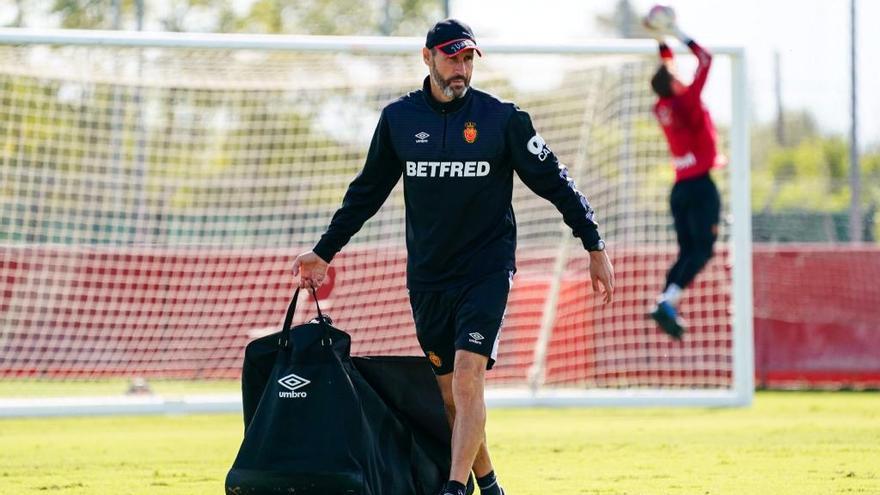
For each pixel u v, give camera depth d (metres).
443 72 17.88
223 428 37.56
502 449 29.42
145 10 113.88
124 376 48.66
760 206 78.31
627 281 50.41
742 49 42.69
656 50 41.69
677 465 25.80
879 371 53.34
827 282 53.94
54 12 109.75
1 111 47.62
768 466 25.38
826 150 101.00
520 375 49.91
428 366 18.98
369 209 19.22
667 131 38.62
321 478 17.09
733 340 43.25
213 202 55.00
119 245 51.97
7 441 32.91
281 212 52.91
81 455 29.03
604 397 42.59
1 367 47.50
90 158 53.84
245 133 57.47
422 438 19.12
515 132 18.16
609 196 50.88
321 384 17.62
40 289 47.84
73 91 49.47
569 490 22.11
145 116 55.72
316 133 54.56
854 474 23.86
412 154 18.19
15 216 48.09
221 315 49.25
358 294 49.38
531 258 50.25
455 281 18.22
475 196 18.08
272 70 47.72
